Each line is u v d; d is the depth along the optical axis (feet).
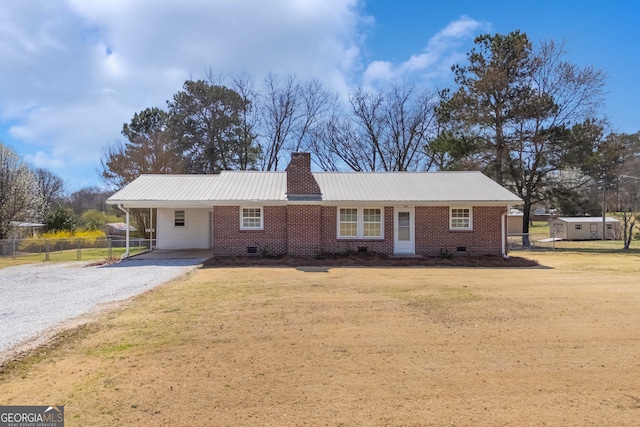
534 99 90.17
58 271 49.01
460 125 98.37
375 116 126.21
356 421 12.97
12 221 92.79
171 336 21.70
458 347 20.01
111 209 202.69
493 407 13.88
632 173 103.76
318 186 63.00
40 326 23.57
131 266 52.13
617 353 19.12
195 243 73.36
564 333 22.26
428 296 32.42
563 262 59.77
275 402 14.26
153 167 112.37
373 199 59.77
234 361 18.15
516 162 93.45
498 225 62.23
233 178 69.21
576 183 95.45
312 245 59.62
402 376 16.51
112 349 19.70
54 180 210.79
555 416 13.23
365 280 40.60
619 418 13.07
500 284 38.40
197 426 12.69
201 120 123.65
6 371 16.97
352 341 20.94
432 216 61.82
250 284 37.96
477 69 95.66
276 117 126.11
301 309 27.86
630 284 38.73
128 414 13.42
